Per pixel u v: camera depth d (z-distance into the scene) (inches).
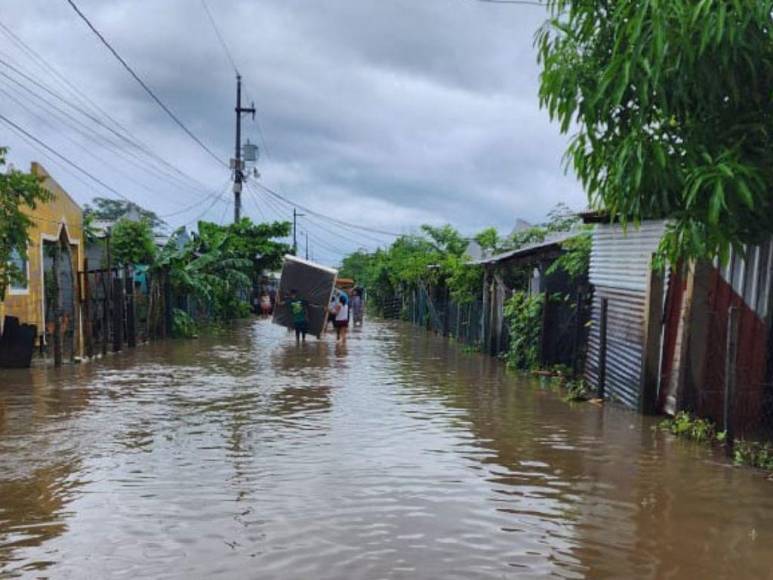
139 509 210.1
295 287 927.0
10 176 493.0
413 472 252.8
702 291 325.7
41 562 171.5
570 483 239.9
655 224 372.2
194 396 424.2
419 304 1311.5
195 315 1090.7
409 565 170.4
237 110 1448.1
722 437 296.7
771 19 204.5
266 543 183.6
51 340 705.0
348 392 446.3
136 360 631.2
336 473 250.8
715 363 319.9
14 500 218.5
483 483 239.6
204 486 233.6
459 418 357.4
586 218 450.6
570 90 234.1
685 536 190.1
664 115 225.3
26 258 525.7
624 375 398.9
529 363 569.3
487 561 173.2
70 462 263.7
